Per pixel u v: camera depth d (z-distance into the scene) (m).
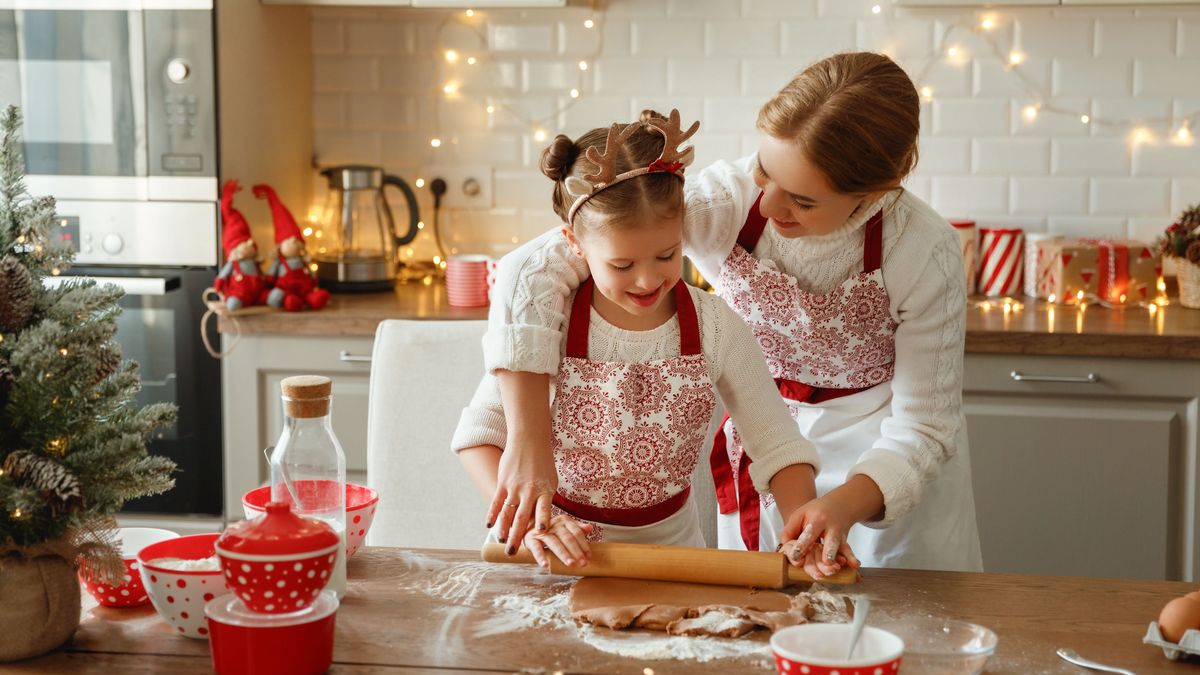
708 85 3.37
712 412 1.60
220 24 2.94
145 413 1.30
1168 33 3.21
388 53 3.46
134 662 1.22
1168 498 2.75
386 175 3.46
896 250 1.68
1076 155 3.29
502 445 1.58
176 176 2.97
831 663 1.06
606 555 1.40
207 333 2.99
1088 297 3.10
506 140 3.46
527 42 3.41
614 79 3.40
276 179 3.29
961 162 3.33
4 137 1.27
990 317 2.91
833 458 1.87
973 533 1.90
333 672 1.18
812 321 1.73
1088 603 1.38
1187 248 3.03
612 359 1.57
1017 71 3.28
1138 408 2.74
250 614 1.16
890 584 1.43
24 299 1.22
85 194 2.98
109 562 1.26
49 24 2.94
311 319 2.89
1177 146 3.25
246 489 2.98
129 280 2.92
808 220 1.48
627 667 1.19
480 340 2.04
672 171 1.42
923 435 1.66
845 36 3.31
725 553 1.38
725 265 1.77
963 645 1.22
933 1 3.00
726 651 1.23
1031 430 2.77
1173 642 1.24
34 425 1.22
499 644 1.25
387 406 2.04
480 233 3.51
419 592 1.40
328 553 1.16
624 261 1.42
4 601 1.20
